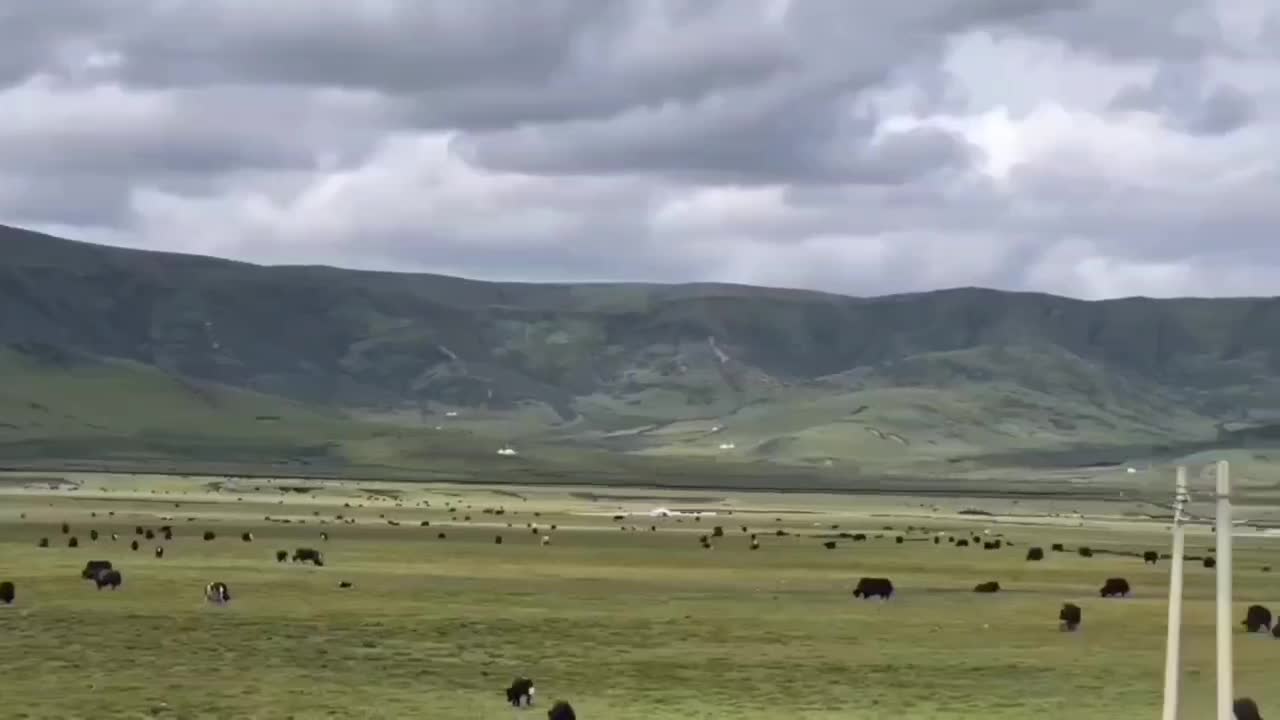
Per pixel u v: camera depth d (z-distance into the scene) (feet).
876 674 191.42
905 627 241.76
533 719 156.87
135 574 303.48
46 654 188.75
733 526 618.03
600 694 173.47
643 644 214.07
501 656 200.03
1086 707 170.09
